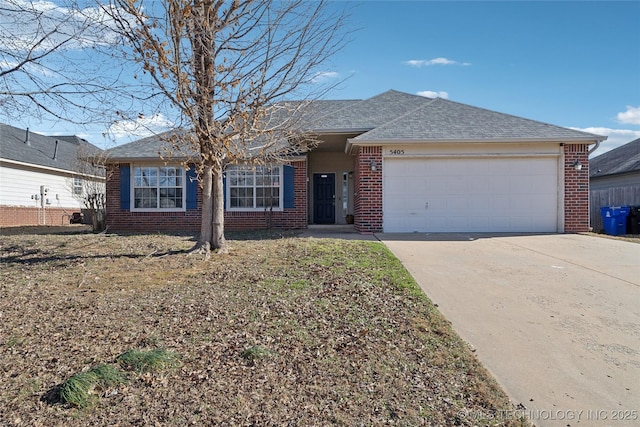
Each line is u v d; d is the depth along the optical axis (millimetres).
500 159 12680
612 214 14703
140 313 5098
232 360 3857
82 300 5645
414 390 3408
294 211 14617
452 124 13328
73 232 14219
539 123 13336
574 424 2982
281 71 7621
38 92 6465
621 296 5871
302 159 14273
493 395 3340
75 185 23750
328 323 4727
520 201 12688
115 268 7473
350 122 14797
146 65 6570
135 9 6715
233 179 14672
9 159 19375
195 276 6793
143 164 14852
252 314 4988
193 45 7180
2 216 19281
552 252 8992
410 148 12656
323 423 2953
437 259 8195
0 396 3279
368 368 3750
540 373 3727
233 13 7422
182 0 6711
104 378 3414
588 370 3785
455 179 12719
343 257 7871
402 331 4535
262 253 8492
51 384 3455
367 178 12633
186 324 4711
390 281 6277
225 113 7668
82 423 2938
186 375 3582
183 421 2957
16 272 7355
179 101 6977
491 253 8844
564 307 5441
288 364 3801
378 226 12672
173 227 14828
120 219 14914
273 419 2990
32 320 4945
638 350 4188
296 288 5953
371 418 3021
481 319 5023
